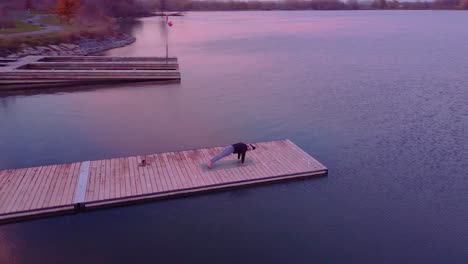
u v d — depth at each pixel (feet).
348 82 106.11
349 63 139.03
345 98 89.35
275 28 334.44
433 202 44.47
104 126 68.95
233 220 40.16
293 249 35.88
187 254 34.91
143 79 105.09
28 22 216.74
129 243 36.35
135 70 110.63
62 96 89.81
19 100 86.33
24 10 244.22
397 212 42.27
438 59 148.56
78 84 101.45
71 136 64.03
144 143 61.21
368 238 37.68
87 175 46.09
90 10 253.44
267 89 97.40
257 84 102.99
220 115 75.87
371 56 157.28
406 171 52.13
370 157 56.49
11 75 98.58
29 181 44.37
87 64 115.85
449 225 40.04
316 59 148.56
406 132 67.00
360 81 107.34
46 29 186.70
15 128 67.92
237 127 69.05
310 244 36.63
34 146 59.72
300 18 556.92
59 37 161.27
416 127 69.62
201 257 34.55
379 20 476.95
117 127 68.54
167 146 60.08
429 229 39.32
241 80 107.55
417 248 36.35
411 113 77.92
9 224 38.40
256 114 76.69
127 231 38.09
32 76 99.71
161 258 34.32
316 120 73.26
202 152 53.26
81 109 79.30
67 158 55.57
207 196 44.11
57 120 72.33
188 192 43.47
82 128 67.87
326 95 91.86
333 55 160.15
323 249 35.94
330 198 44.73
